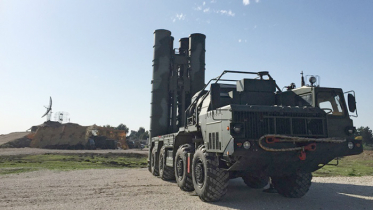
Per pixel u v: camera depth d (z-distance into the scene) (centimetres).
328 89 620
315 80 638
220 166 589
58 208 520
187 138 870
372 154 2369
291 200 624
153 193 698
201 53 1281
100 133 5225
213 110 608
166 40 1248
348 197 664
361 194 708
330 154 554
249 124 530
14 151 3400
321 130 564
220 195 580
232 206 552
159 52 1236
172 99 1234
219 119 568
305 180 636
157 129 1204
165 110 1211
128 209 512
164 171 947
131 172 1220
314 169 613
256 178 823
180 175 775
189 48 1304
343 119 595
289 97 688
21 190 721
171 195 671
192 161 691
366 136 5353
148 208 521
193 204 565
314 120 566
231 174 650
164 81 1220
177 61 1251
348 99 614
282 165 561
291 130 545
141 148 5738
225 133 538
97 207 528
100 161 1931
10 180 912
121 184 848
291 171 595
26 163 1611
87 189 745
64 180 918
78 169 1324
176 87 1213
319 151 543
